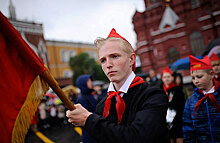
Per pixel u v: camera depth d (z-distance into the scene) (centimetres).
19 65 73
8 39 71
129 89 91
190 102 172
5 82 71
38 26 1852
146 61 2236
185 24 1995
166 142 75
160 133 70
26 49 71
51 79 73
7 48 72
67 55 3086
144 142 65
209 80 158
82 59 2716
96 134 69
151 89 84
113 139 66
